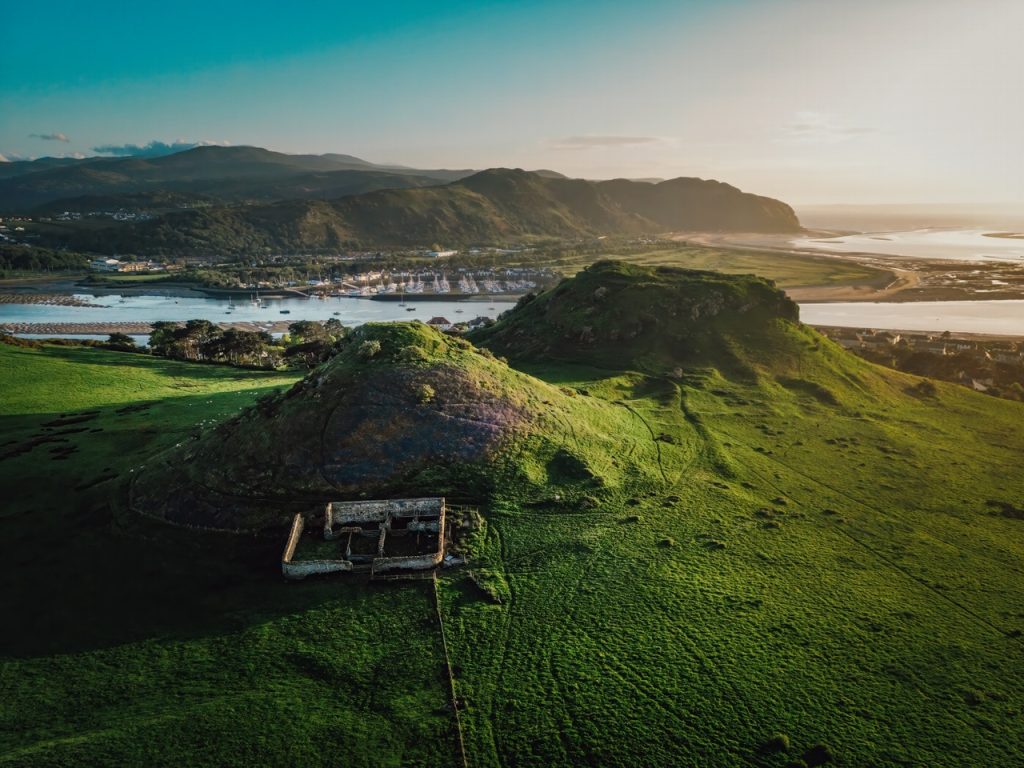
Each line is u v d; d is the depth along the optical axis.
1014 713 41.44
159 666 46.59
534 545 61.03
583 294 151.62
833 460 86.81
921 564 59.94
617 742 39.50
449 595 54.03
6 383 116.62
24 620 51.34
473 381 78.38
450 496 66.50
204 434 76.50
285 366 161.25
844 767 37.31
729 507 70.50
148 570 57.47
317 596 53.81
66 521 65.88
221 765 38.28
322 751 39.22
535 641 48.66
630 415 98.06
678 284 146.88
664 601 53.16
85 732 40.72
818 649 47.59
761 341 133.25
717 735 39.88
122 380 126.56
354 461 67.50
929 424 104.88
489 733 40.47
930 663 46.16
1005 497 75.88
